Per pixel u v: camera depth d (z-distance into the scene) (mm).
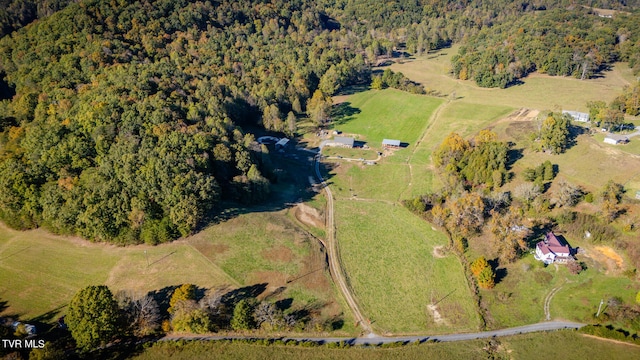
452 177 147500
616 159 143875
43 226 119938
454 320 101062
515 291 108625
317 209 143375
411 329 98812
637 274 108875
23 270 107500
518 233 118500
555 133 150375
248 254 115750
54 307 97375
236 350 90188
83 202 114875
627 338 92250
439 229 131875
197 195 120938
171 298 98000
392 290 109875
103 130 134000
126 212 114938
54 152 126688
